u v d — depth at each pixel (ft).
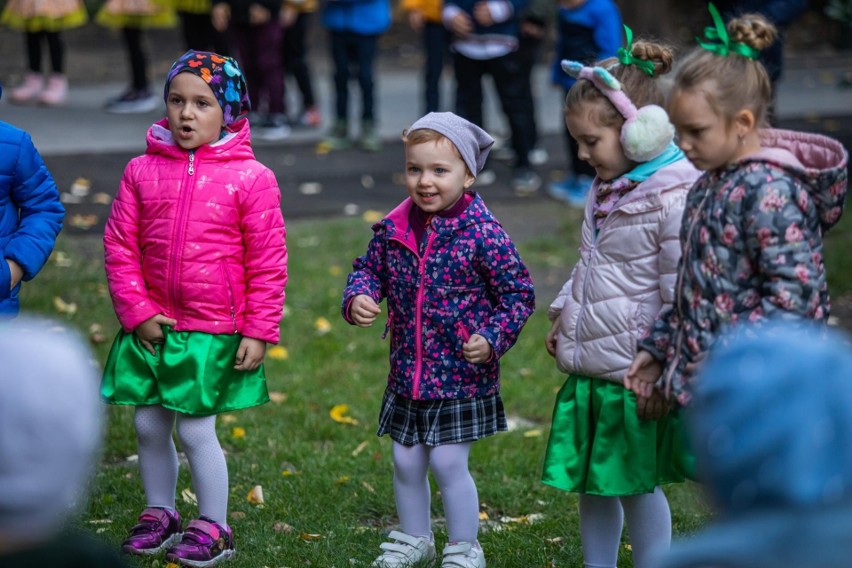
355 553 19.92
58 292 35.09
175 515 20.01
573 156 49.96
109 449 24.70
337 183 52.13
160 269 18.97
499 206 49.19
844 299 36.88
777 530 7.41
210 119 18.92
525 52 50.90
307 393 28.81
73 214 44.45
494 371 18.76
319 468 24.02
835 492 7.22
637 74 17.34
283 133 61.26
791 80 80.02
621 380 17.10
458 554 18.66
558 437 17.76
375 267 19.22
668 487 23.71
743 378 7.48
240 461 24.30
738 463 7.39
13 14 64.28
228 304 19.07
